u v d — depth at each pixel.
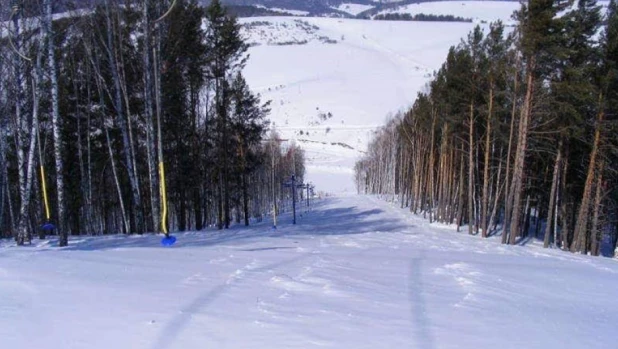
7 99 23.05
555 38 23.45
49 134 27.62
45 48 19.97
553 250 23.78
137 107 25.72
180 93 26.81
